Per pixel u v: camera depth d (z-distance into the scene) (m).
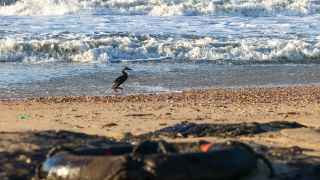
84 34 75.31
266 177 18.00
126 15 98.06
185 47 68.69
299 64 65.31
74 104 40.19
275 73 58.69
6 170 19.02
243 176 17.30
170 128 27.39
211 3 102.19
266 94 45.69
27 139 22.91
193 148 18.45
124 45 68.75
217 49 68.56
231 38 75.44
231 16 98.88
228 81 53.19
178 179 16.23
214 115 34.34
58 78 53.19
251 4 101.69
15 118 33.25
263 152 22.08
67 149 18.45
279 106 39.06
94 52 65.94
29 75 54.41
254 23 91.19
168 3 102.00
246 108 37.84
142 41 70.94
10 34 74.81
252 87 50.09
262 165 18.41
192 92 46.53
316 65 64.94
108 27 83.81
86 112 36.00
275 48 70.00
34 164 19.61
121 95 45.34
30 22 88.94
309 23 92.62
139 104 40.06
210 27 85.88
